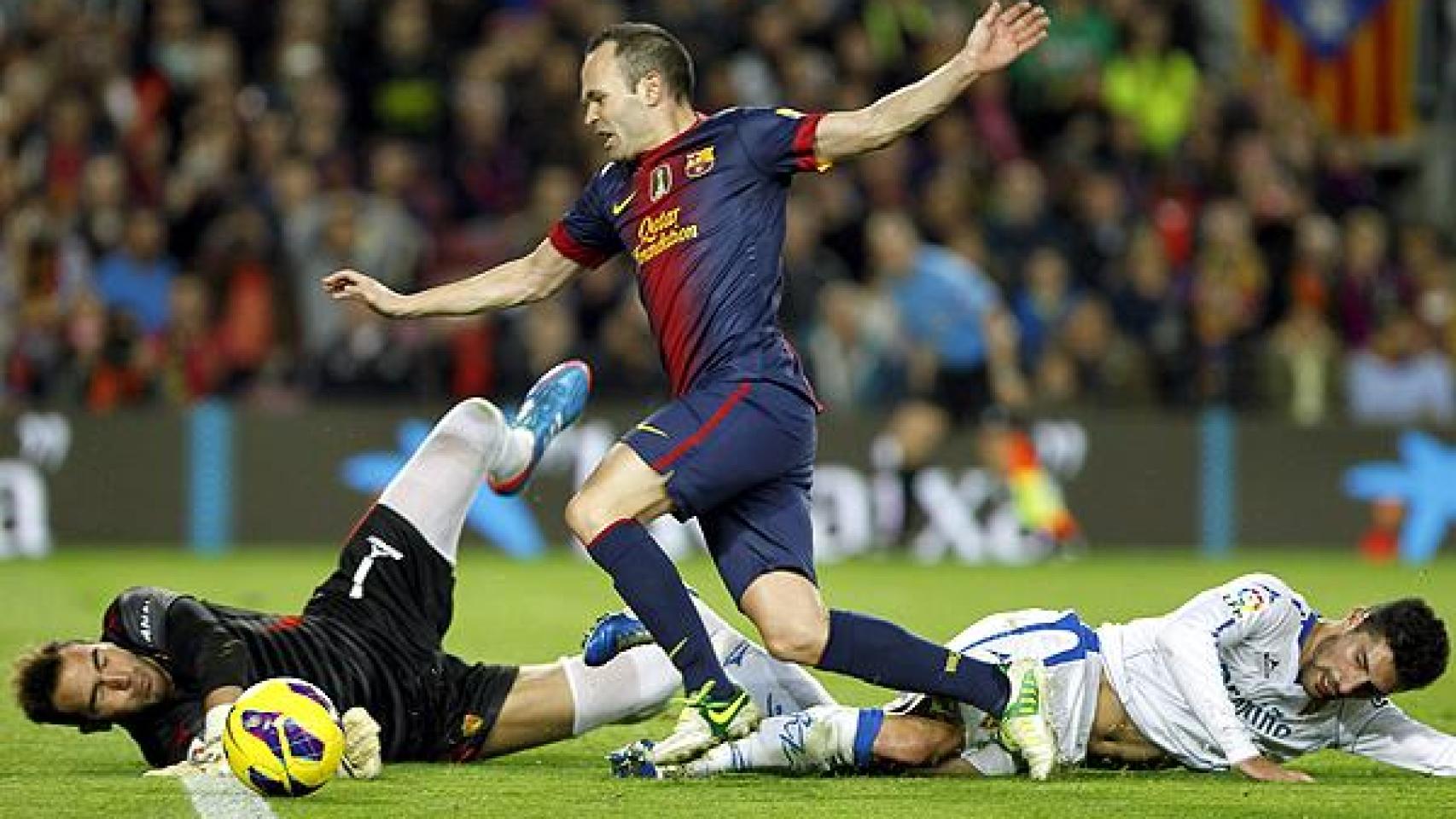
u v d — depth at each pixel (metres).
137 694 24.66
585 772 25.55
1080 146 70.50
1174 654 25.00
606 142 26.36
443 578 26.50
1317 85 82.69
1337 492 64.25
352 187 65.31
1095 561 61.19
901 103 25.11
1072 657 25.53
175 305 61.12
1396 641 24.39
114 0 70.88
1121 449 63.28
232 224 62.00
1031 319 65.06
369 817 22.00
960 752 25.23
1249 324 68.06
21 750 27.39
